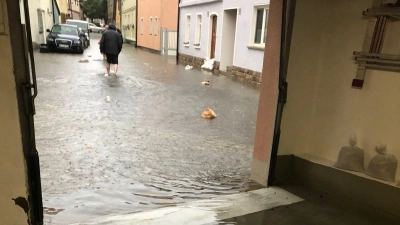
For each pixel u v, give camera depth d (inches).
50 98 311.0
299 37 132.0
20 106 88.0
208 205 122.7
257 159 147.6
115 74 487.2
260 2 486.6
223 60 632.4
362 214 118.9
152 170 162.9
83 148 186.7
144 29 1264.8
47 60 633.6
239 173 163.3
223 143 215.3
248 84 490.6
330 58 137.5
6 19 80.8
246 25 529.7
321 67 140.8
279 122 136.4
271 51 133.9
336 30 134.6
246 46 530.9
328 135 141.4
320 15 134.7
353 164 128.3
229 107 324.8
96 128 227.1
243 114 299.1
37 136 202.1
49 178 145.6
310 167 140.2
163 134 225.5
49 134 207.5
